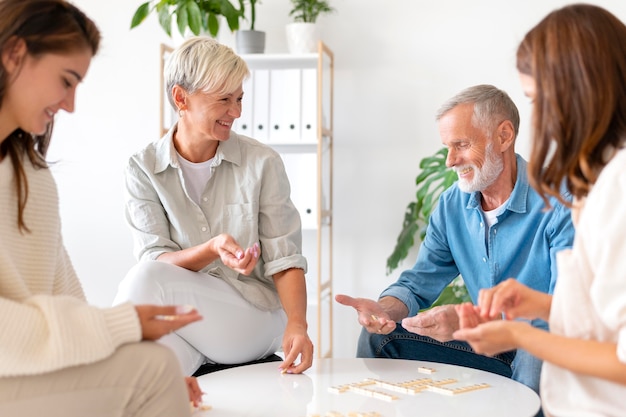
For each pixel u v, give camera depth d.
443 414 1.41
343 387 1.61
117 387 1.18
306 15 3.41
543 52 1.17
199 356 2.13
